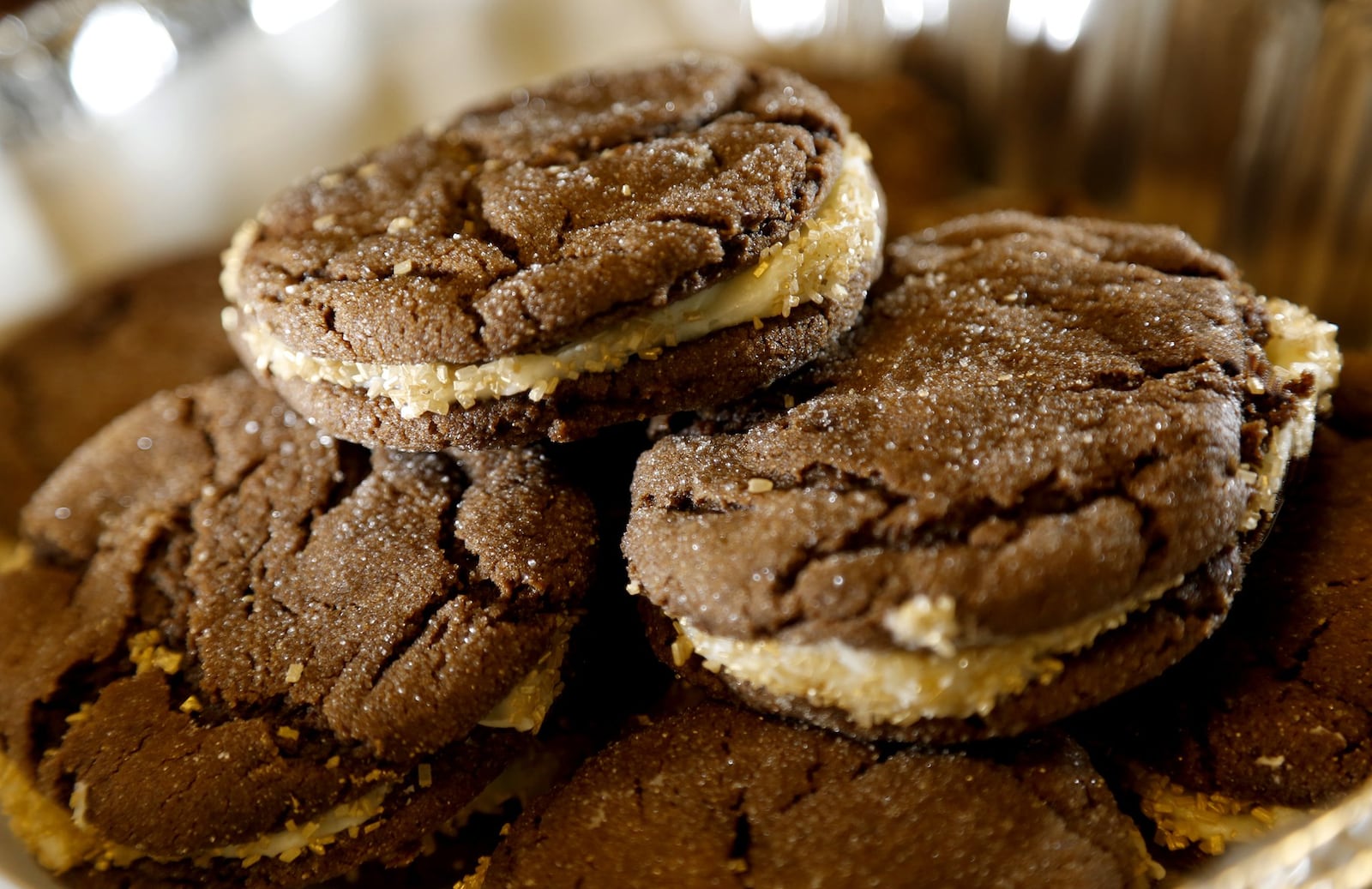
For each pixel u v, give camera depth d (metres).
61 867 0.17
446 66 0.31
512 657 0.17
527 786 0.18
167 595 0.18
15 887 0.17
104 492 0.20
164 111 0.28
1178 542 0.15
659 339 0.17
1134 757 0.17
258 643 0.17
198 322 0.26
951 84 0.30
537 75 0.31
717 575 0.16
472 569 0.17
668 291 0.16
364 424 0.17
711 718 0.17
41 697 0.18
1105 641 0.16
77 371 0.25
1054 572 0.15
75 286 0.27
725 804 0.16
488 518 0.18
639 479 0.17
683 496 0.17
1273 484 0.16
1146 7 0.26
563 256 0.16
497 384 0.17
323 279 0.17
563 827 0.16
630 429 0.19
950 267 0.19
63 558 0.19
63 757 0.17
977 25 0.29
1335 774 0.16
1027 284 0.18
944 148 0.29
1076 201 0.26
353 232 0.18
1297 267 0.25
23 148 0.27
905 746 0.16
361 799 0.17
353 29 0.30
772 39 0.31
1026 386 0.16
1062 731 0.17
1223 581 0.16
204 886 0.17
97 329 0.25
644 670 0.18
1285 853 0.15
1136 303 0.17
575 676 0.18
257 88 0.29
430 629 0.17
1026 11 0.27
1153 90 0.26
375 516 0.18
